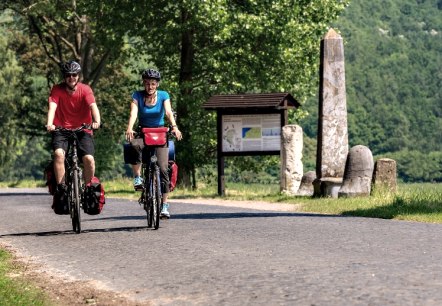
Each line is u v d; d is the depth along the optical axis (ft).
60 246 71.97
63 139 77.82
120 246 69.46
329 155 148.15
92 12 251.19
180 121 250.16
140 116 81.56
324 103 148.25
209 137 254.27
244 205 135.33
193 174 254.27
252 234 75.00
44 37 332.19
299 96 269.44
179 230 80.74
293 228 80.12
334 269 52.37
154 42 256.32
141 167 83.76
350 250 61.82
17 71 583.58
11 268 59.52
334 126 148.36
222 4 238.89
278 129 181.88
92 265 59.67
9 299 45.60
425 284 45.73
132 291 48.39
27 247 72.38
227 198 162.61
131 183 248.52
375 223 84.99
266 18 242.78
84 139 78.23
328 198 137.18
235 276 51.21
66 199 79.51
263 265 55.21
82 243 73.10
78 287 50.75
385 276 48.91
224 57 248.73
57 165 77.82
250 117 182.60
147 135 80.02
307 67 259.60
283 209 121.80
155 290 48.21
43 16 309.63
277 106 178.81
